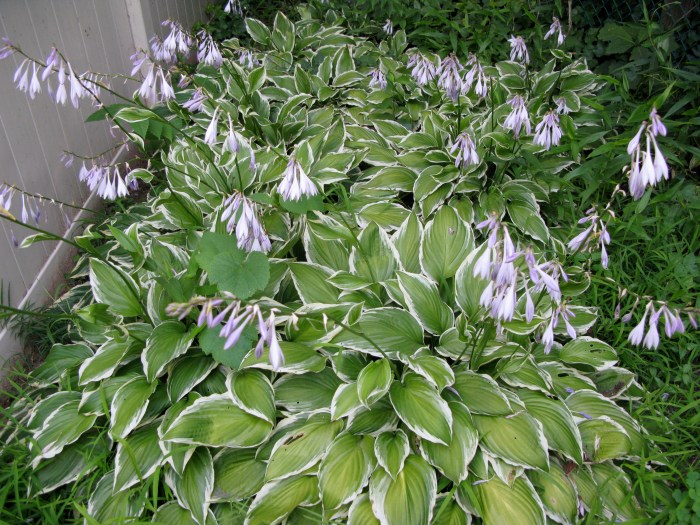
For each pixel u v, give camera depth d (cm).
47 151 341
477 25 521
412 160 376
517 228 342
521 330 229
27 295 315
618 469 232
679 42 433
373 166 404
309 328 254
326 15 597
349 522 208
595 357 262
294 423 236
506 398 226
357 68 497
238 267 234
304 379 248
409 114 436
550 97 419
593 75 431
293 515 218
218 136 395
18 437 255
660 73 408
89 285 328
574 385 255
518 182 359
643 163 192
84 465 239
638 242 344
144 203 391
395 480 211
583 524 218
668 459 248
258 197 267
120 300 265
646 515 222
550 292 196
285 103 433
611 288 315
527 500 209
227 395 236
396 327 250
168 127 346
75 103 258
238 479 226
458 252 287
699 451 246
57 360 282
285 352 240
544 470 209
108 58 426
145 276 294
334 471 214
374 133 412
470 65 467
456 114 419
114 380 251
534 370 241
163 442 226
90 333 279
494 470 216
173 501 224
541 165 368
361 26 581
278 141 410
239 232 223
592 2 503
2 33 297
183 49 353
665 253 327
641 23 453
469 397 232
